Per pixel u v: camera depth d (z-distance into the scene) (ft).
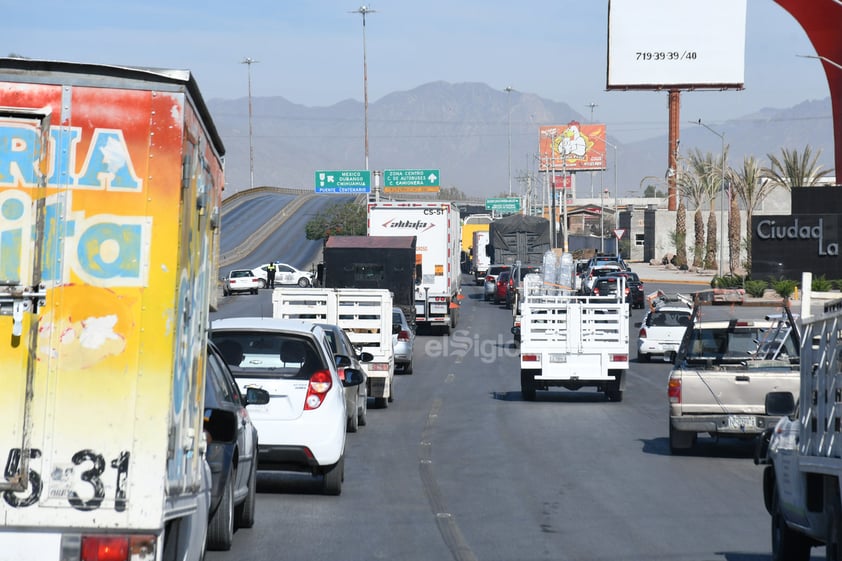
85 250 35.73
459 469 93.66
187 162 36.94
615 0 480.23
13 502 35.09
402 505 76.13
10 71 35.73
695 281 472.85
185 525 42.27
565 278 229.04
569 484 86.02
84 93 35.96
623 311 150.20
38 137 35.65
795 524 53.62
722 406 99.91
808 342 51.85
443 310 271.28
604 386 152.97
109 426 35.47
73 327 35.53
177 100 36.14
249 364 76.69
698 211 555.28
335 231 642.22
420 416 134.72
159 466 35.55
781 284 328.29
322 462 75.87
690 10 477.77
